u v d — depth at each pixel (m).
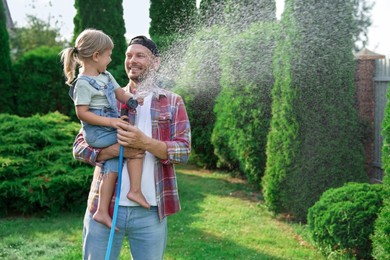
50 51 11.48
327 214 4.61
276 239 5.36
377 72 6.89
